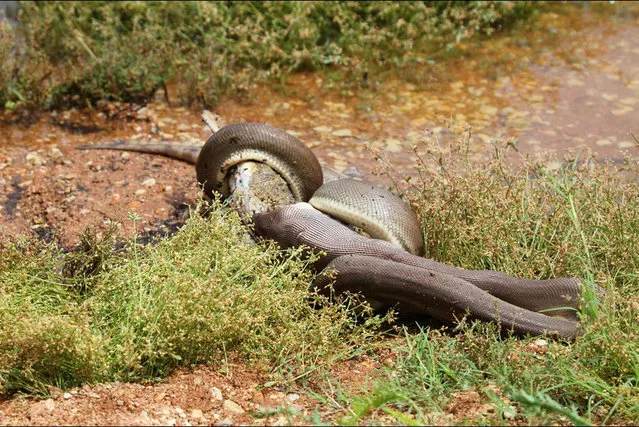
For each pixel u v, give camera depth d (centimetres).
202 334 645
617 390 606
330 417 596
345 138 1130
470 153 1084
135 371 631
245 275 723
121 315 670
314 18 1372
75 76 1205
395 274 723
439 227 829
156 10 1361
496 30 1463
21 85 1204
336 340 691
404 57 1305
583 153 1077
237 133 881
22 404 597
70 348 610
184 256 712
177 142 1113
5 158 1057
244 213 843
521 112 1198
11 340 625
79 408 581
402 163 1062
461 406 602
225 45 1314
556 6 1544
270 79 1290
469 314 702
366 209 802
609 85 1272
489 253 789
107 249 752
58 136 1127
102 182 1009
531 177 988
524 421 581
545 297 730
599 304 657
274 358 669
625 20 1492
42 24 1296
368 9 1384
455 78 1303
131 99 1221
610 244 779
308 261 746
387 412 582
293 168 887
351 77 1291
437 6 1444
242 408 609
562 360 630
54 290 714
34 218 934
